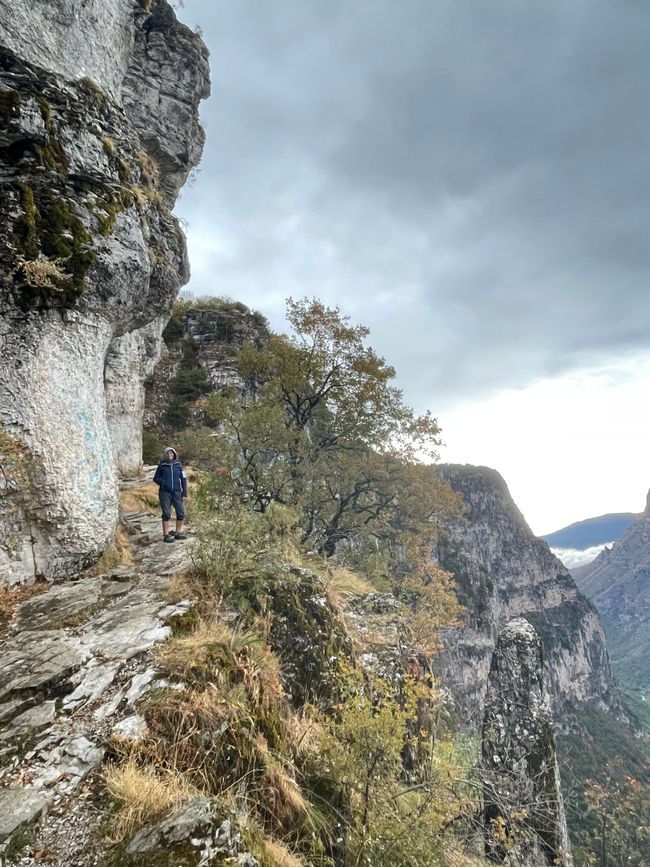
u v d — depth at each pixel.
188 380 30.53
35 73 7.05
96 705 3.35
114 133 8.64
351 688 4.63
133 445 17.31
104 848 2.22
